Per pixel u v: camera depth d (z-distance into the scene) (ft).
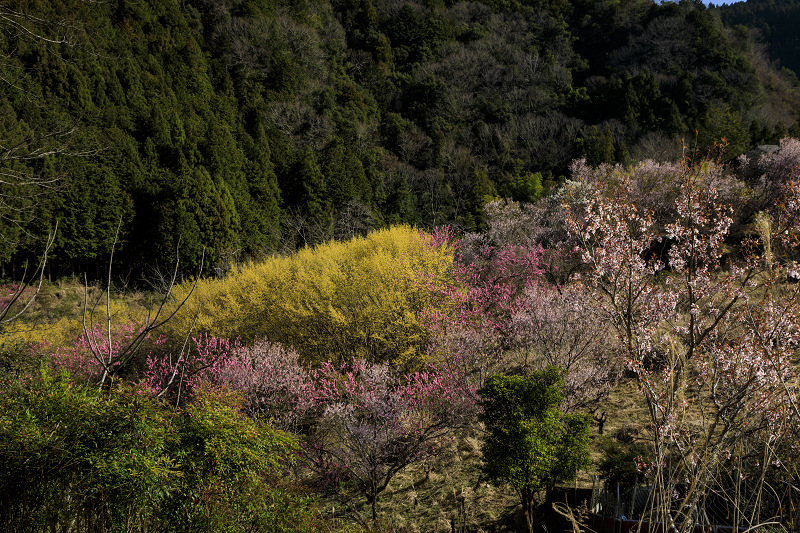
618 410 32.83
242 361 35.42
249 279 52.34
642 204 54.70
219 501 14.44
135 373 44.78
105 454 12.89
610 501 22.18
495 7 224.53
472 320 40.47
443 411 31.07
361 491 31.40
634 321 18.03
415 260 47.32
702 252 17.49
